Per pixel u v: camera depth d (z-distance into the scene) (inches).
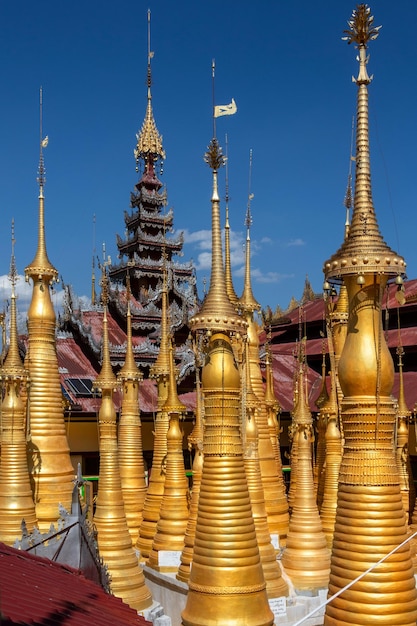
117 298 2448.3
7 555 759.1
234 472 669.3
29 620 517.3
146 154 2780.5
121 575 1093.1
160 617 1068.5
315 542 1100.5
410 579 528.7
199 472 1134.4
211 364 682.8
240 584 641.6
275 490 1190.3
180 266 2719.0
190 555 1102.4
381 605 514.0
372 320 550.6
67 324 2367.1
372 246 543.2
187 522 1144.2
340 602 526.3
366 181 566.6
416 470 1875.0
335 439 1222.3
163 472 1368.1
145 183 2746.1
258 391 1179.3
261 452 1191.6
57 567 774.5
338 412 1214.3
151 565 1234.0
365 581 519.8
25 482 1075.9
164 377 1423.5
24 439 1092.5
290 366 2519.7
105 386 1197.1
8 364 1088.2
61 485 1113.4
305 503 1120.8
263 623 641.0
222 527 653.9
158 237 2719.0
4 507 1054.4
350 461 549.6
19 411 1091.3
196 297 2689.5
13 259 1130.0
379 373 543.5
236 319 687.7
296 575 1077.8
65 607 591.2
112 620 602.2
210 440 675.4
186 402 2210.9
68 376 2153.1
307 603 1035.3
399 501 541.6
